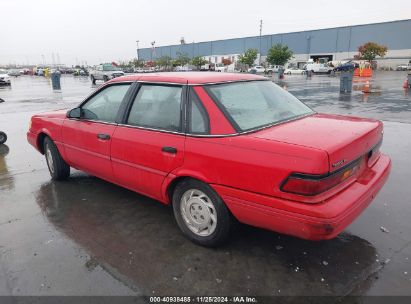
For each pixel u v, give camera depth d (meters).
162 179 3.52
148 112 3.73
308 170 2.56
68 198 4.66
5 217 4.14
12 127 9.98
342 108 12.34
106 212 4.22
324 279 2.92
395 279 2.90
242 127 3.10
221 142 3.04
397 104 13.14
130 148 3.77
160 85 3.69
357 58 66.31
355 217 2.83
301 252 3.31
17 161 6.47
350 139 2.90
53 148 5.11
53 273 3.06
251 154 2.84
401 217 3.95
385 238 3.53
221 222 3.17
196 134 3.21
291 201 2.66
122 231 3.77
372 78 34.09
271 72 56.16
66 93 22.61
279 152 2.72
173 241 3.54
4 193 4.87
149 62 79.44
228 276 2.98
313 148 2.63
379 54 62.50
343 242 3.46
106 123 4.13
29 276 3.03
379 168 3.45
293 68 62.28
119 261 3.22
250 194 2.86
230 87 3.55
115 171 4.09
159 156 3.47
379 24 67.81
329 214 2.57
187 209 3.45
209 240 3.32
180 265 3.14
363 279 2.91
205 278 2.96
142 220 4.01
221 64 74.81
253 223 2.98
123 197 4.66
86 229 3.82
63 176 5.27
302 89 21.47
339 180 2.80
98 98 4.38
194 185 3.28
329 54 75.56
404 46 65.81
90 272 3.07
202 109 3.25
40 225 3.92
